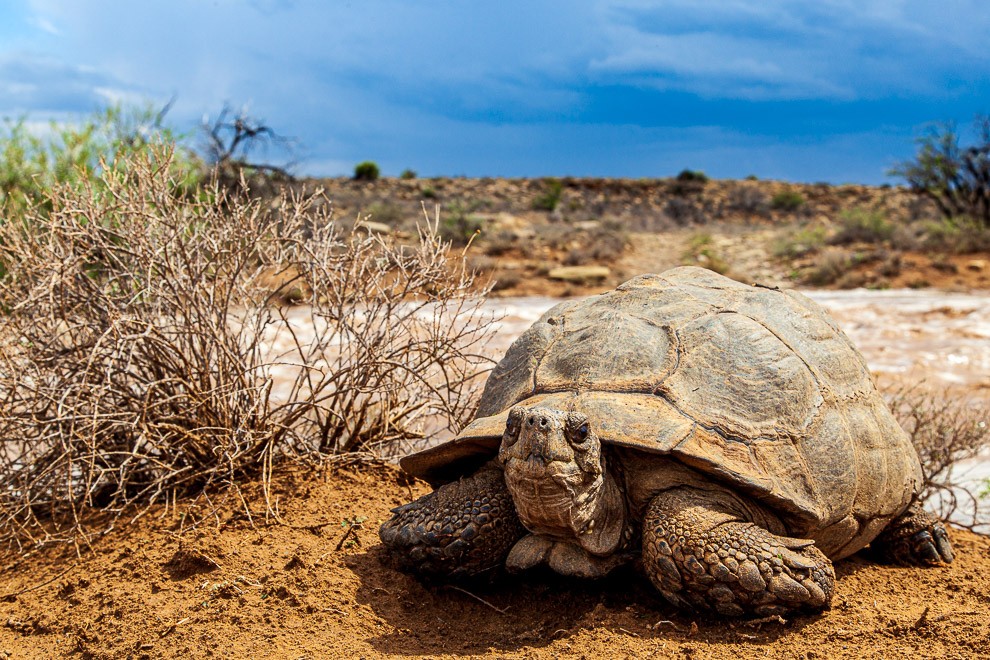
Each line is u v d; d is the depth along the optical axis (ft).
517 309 50.88
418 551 12.27
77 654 11.17
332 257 17.53
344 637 11.23
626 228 120.47
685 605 11.34
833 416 13.00
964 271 69.31
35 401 15.33
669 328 13.20
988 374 32.81
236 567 12.96
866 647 10.64
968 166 94.53
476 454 12.94
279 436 16.84
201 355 16.29
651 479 11.79
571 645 10.88
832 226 112.98
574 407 12.06
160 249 15.55
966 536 17.89
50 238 15.71
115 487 16.65
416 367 17.51
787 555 10.98
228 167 54.60
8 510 15.26
